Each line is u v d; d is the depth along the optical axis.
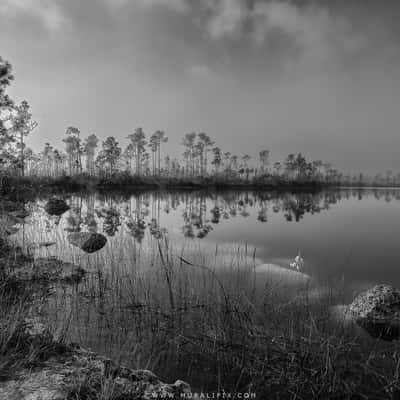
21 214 17.25
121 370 3.01
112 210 24.11
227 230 14.86
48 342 3.29
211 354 3.64
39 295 5.39
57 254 8.73
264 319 4.38
